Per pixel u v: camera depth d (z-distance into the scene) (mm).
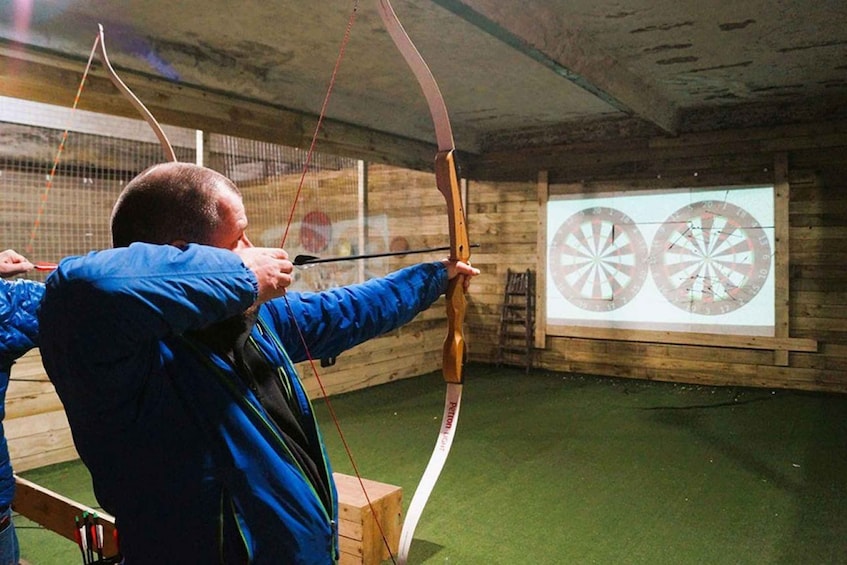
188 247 641
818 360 4445
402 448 3369
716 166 4758
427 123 5148
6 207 3172
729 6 2850
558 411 4105
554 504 2578
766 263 4586
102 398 625
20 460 3035
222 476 681
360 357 4902
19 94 2717
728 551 2156
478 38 3197
